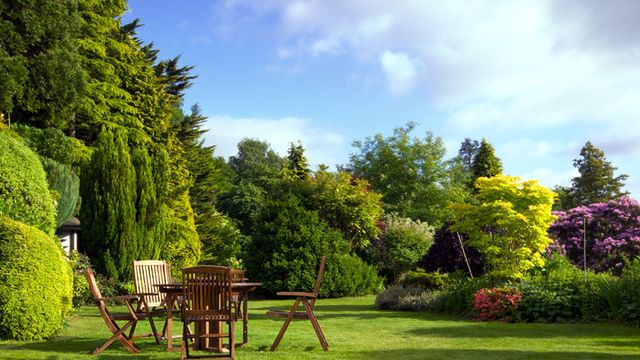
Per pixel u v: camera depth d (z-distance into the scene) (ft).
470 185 126.52
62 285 28.99
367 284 65.67
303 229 63.16
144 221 53.98
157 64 100.01
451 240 50.01
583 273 41.57
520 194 42.27
